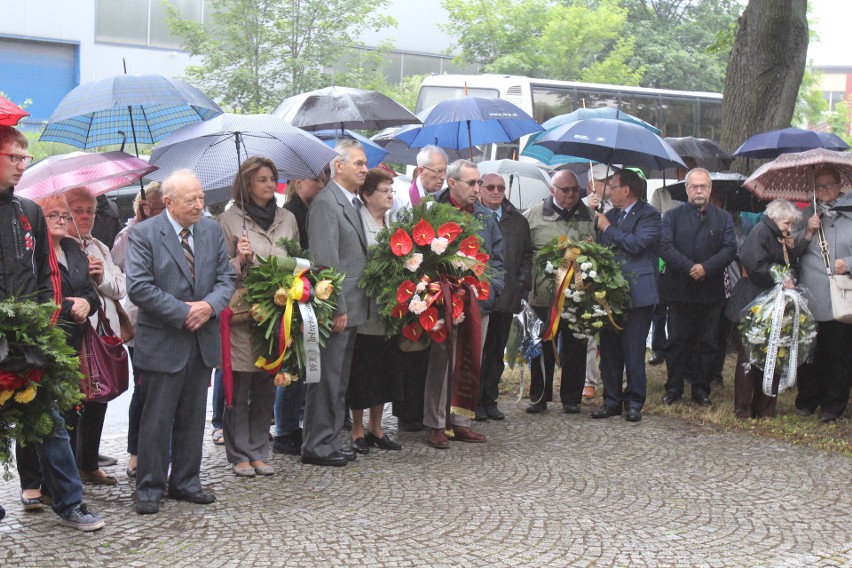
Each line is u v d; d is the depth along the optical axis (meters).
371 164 8.72
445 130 9.23
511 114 8.48
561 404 8.84
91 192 6.05
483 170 9.27
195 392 5.79
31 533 5.27
